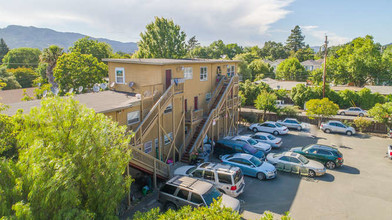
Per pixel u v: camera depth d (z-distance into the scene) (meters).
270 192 15.73
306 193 15.57
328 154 19.55
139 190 16.09
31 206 6.36
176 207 12.84
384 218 12.95
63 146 7.97
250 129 31.44
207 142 24.41
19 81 58.56
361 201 14.58
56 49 33.44
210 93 26.39
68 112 8.27
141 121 18.30
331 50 109.94
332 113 30.45
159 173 16.75
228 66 29.42
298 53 114.12
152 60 22.16
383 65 55.88
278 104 45.94
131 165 14.91
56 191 6.76
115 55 65.94
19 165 7.25
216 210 6.31
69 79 29.88
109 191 7.91
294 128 31.86
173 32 48.94
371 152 23.08
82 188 8.05
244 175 18.14
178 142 22.02
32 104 16.98
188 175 15.91
